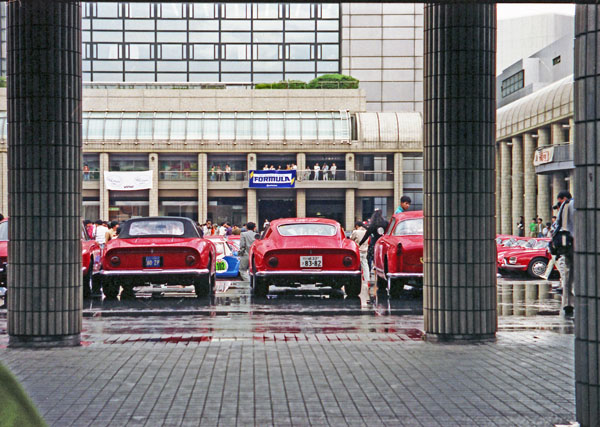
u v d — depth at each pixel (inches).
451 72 342.0
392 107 2898.6
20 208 335.6
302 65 2864.2
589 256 153.3
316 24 2869.1
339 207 2502.5
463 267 348.8
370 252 772.6
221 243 886.4
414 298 624.7
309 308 541.3
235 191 2443.4
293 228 659.4
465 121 343.3
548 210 2031.3
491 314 354.6
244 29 2832.2
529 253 924.0
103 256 609.6
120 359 305.3
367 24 2891.2
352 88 2524.6
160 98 2476.6
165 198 2445.9
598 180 151.0
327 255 626.8
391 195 2477.9
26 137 332.2
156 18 2795.3
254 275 643.5
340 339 369.4
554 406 225.6
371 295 655.8
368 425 204.2
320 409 221.6
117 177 2380.7
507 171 2426.2
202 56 2810.0
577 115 155.9
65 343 340.2
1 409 51.1
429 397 237.3
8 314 340.8
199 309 534.6
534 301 601.9
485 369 283.7
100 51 2778.1
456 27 340.5
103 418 210.4
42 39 328.8
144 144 2393.0
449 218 347.9
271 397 236.7
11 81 332.8
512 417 212.5
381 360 302.8
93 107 2465.6
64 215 338.6
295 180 2363.4
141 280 611.8
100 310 528.4
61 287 339.0
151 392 243.8
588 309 153.8
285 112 2477.9
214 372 277.6
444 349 330.6
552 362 298.5
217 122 2436.0
